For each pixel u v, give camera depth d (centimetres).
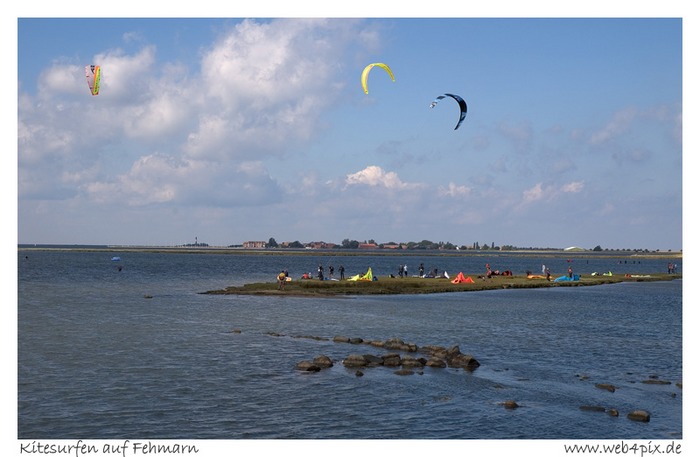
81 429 2245
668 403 2612
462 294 7544
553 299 7069
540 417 2414
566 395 2706
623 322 5050
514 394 2712
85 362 3256
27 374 2986
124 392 2684
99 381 2864
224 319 4962
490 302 6550
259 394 2677
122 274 11812
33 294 6944
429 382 2895
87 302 6153
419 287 7912
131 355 3450
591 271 18400
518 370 3180
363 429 2262
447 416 2409
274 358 3406
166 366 3184
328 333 4309
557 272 17575
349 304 6181
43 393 2662
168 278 10894
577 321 5069
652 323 5016
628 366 3319
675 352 3722
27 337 3984
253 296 6975
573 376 3061
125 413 2411
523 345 3903
